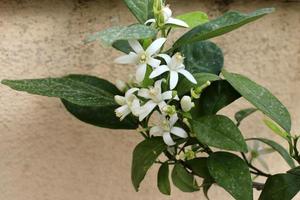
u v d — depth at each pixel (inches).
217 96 18.0
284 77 24.0
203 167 18.0
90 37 14.4
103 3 22.6
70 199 23.6
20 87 16.8
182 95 17.5
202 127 16.6
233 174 16.4
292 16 23.7
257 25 23.6
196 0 23.0
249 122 24.2
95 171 23.5
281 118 16.4
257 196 24.4
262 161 21.2
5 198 23.2
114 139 23.4
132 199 23.9
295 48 23.9
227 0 23.1
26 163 23.0
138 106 16.6
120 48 17.7
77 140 23.1
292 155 18.7
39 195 23.4
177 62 16.6
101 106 18.5
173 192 24.2
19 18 22.2
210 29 16.1
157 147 17.4
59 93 17.0
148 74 16.9
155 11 16.9
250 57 23.7
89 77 19.4
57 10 22.4
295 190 17.3
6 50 22.2
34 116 22.7
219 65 18.7
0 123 22.6
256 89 17.0
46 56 22.5
